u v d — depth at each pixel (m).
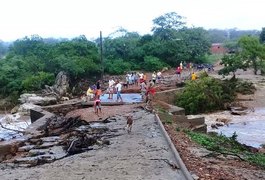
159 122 21.25
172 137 18.20
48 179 12.42
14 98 51.25
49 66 54.56
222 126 32.16
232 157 15.73
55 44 62.69
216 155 15.44
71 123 23.31
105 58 63.59
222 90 42.06
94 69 53.41
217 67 73.44
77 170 13.27
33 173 13.36
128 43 69.12
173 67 70.44
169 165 13.16
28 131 22.75
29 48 64.50
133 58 67.88
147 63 65.75
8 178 12.91
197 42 76.44
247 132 29.42
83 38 65.38
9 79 53.38
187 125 24.20
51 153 16.62
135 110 27.22
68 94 46.50
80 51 57.41
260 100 42.66
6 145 17.94
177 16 80.62
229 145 19.47
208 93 39.78
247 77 57.28
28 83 49.94
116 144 17.09
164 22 78.50
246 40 58.22
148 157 14.28
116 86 34.38
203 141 18.34
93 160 14.57
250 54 57.25
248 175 12.74
